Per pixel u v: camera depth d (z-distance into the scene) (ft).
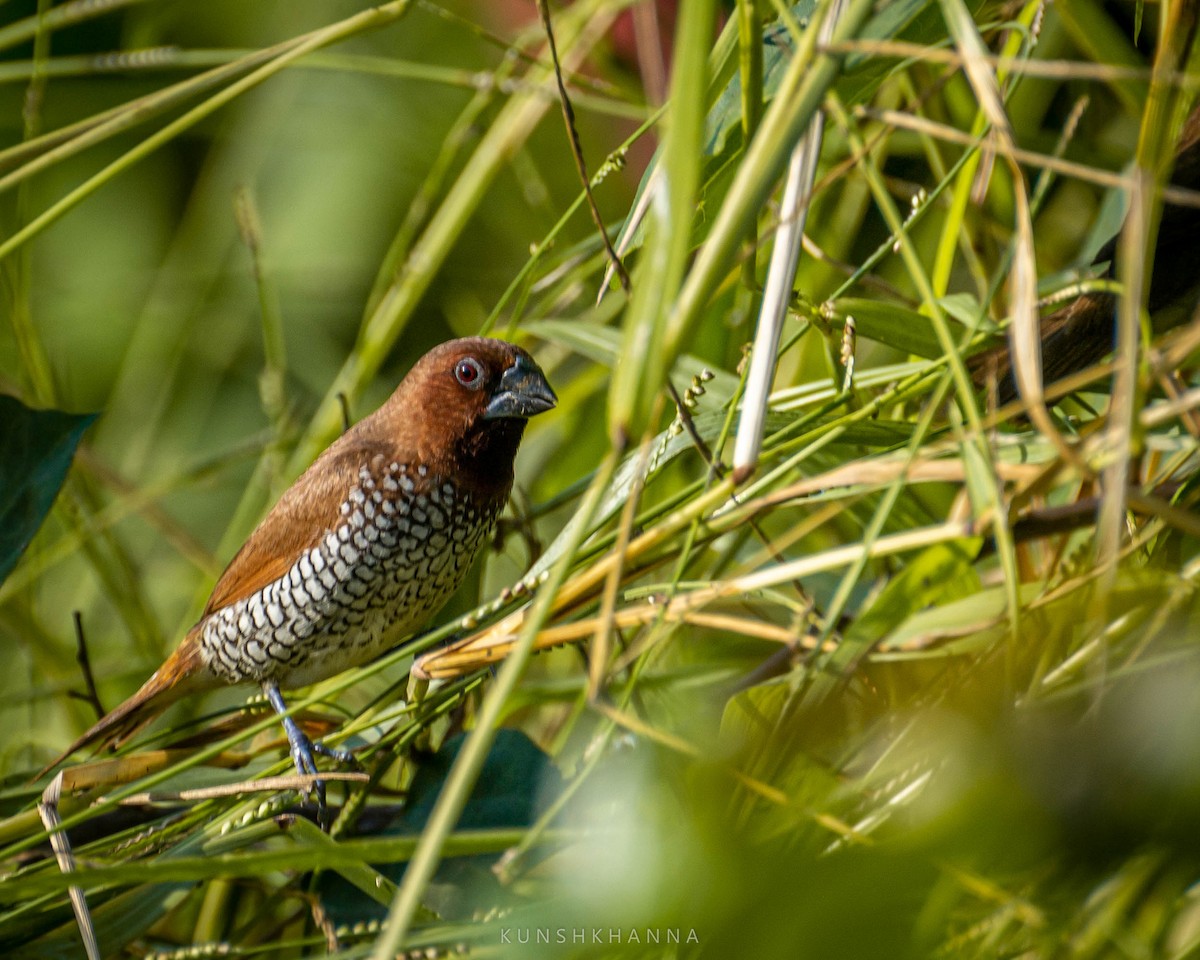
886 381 11.46
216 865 11.27
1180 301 11.44
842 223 11.67
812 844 11.25
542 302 11.70
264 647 11.59
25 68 11.65
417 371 11.58
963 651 11.31
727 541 11.59
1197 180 11.43
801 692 11.29
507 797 11.46
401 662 11.65
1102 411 11.53
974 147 11.42
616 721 11.32
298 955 11.48
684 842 11.23
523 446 11.81
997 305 11.57
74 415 11.53
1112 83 11.55
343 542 11.57
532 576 11.43
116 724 11.60
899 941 10.93
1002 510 11.26
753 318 11.62
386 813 11.52
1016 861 11.21
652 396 11.21
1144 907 11.24
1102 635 11.23
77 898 11.35
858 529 11.59
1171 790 10.79
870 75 11.43
